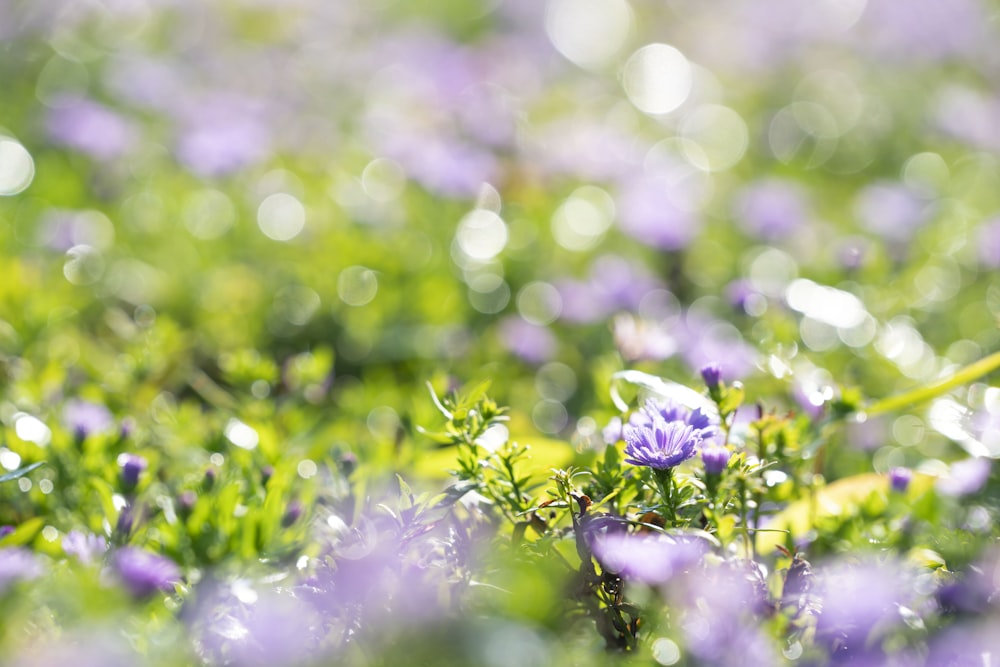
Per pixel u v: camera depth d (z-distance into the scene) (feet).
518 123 7.06
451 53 8.53
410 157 6.18
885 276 4.87
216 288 4.94
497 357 4.56
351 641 3.10
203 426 3.84
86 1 8.13
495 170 6.15
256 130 6.40
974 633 3.13
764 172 7.55
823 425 3.42
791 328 4.10
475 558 3.20
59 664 2.97
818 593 3.18
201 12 8.90
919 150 7.92
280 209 5.80
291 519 3.30
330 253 5.24
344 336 4.73
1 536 3.22
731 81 9.84
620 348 3.73
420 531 3.19
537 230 5.92
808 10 10.33
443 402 3.35
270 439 3.57
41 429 3.58
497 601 3.16
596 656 3.14
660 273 5.48
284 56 8.73
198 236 5.54
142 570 3.09
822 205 6.72
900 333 4.57
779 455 3.36
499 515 3.31
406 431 3.64
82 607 3.04
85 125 5.81
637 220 5.39
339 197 5.98
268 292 4.94
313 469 3.60
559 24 10.62
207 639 3.09
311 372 3.96
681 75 9.68
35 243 5.09
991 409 3.79
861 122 8.48
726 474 3.19
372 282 5.02
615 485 3.24
